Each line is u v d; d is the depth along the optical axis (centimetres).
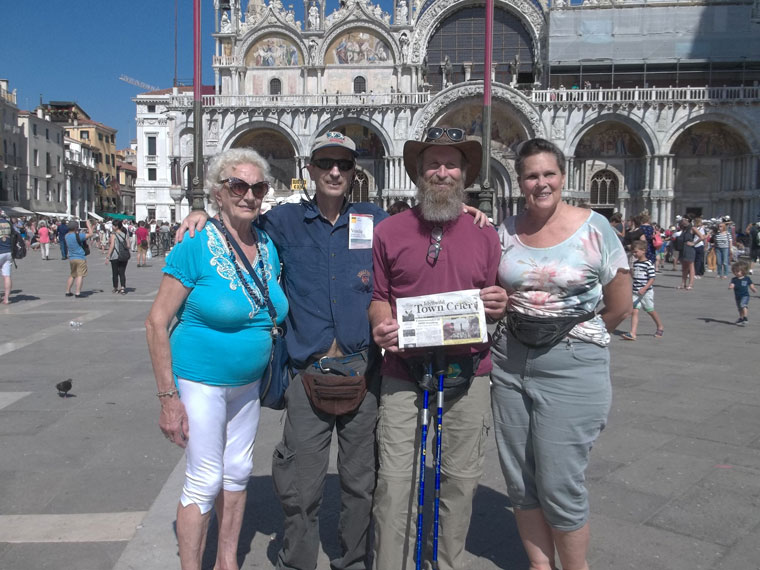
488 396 427
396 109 4816
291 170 5231
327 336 439
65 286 2311
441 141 396
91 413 798
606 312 423
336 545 496
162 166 8412
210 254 400
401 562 412
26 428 741
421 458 399
